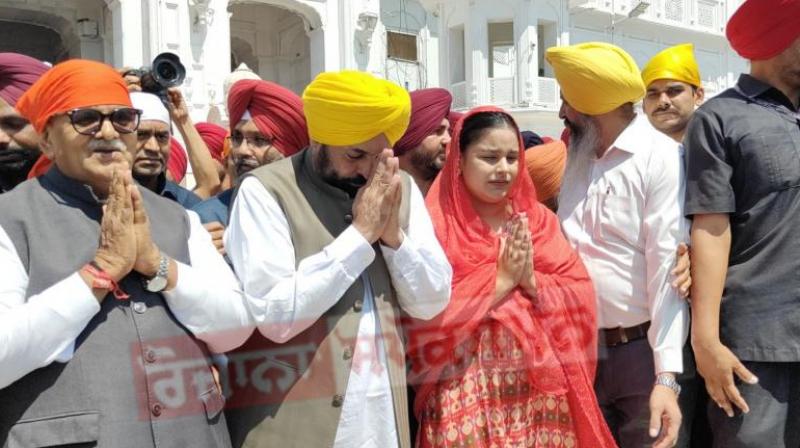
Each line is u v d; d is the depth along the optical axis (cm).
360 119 199
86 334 171
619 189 248
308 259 197
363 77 204
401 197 208
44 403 166
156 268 178
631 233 246
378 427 203
